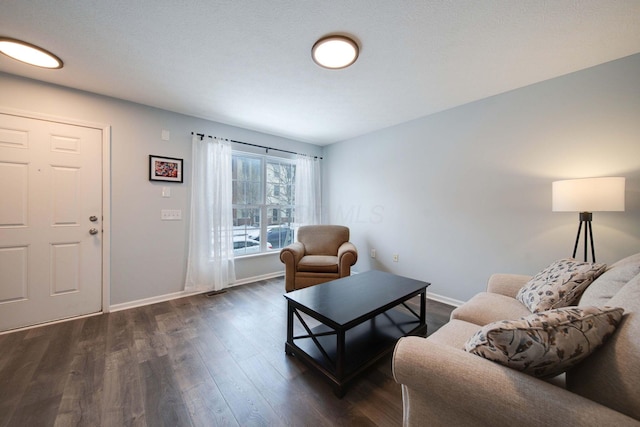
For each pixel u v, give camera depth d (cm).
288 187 410
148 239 272
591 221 191
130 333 207
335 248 342
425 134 304
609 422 56
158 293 279
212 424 122
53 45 170
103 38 164
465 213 272
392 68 200
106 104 247
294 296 183
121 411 129
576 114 205
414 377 82
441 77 214
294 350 174
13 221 210
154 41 167
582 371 73
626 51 178
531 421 63
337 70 203
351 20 149
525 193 232
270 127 346
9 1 133
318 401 138
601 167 195
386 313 232
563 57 185
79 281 236
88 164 239
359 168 387
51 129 223
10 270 209
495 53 181
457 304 278
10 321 209
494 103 249
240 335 206
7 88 205
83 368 162
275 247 390
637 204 182
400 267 334
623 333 69
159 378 154
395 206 339
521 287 169
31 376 153
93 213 242
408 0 134
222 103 266
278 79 217
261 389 146
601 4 136
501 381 69
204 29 156
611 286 110
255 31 158
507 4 137
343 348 142
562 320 72
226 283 321
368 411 131
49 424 121
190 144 301
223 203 320
